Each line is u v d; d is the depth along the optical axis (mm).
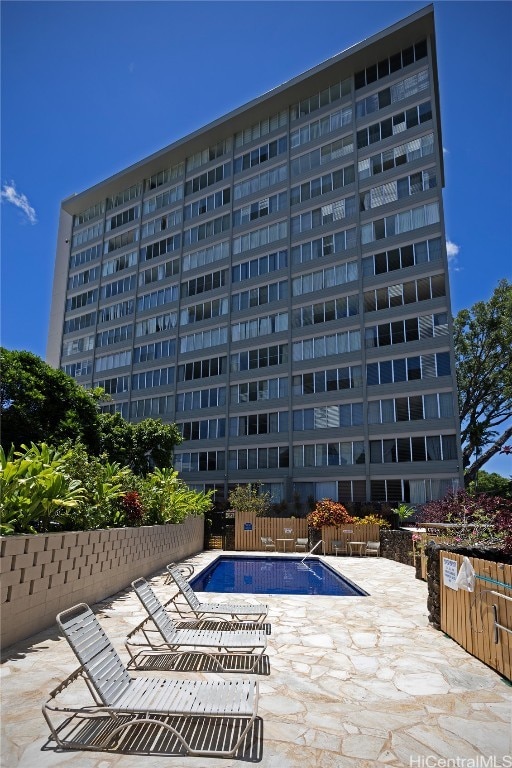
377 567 15531
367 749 3547
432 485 31422
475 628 5953
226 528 21250
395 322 34844
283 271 41031
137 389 47969
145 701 3754
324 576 15070
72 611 4016
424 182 35688
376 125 38719
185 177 50031
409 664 5629
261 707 4297
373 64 39750
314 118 42312
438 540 11555
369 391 34812
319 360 37625
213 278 45438
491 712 4266
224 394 42062
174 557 15461
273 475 37750
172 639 5617
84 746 3480
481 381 39938
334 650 6191
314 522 20062
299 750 3512
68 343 55469
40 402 29203
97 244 55844
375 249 36719
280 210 42500
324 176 40625
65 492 7637
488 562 5648
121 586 10164
